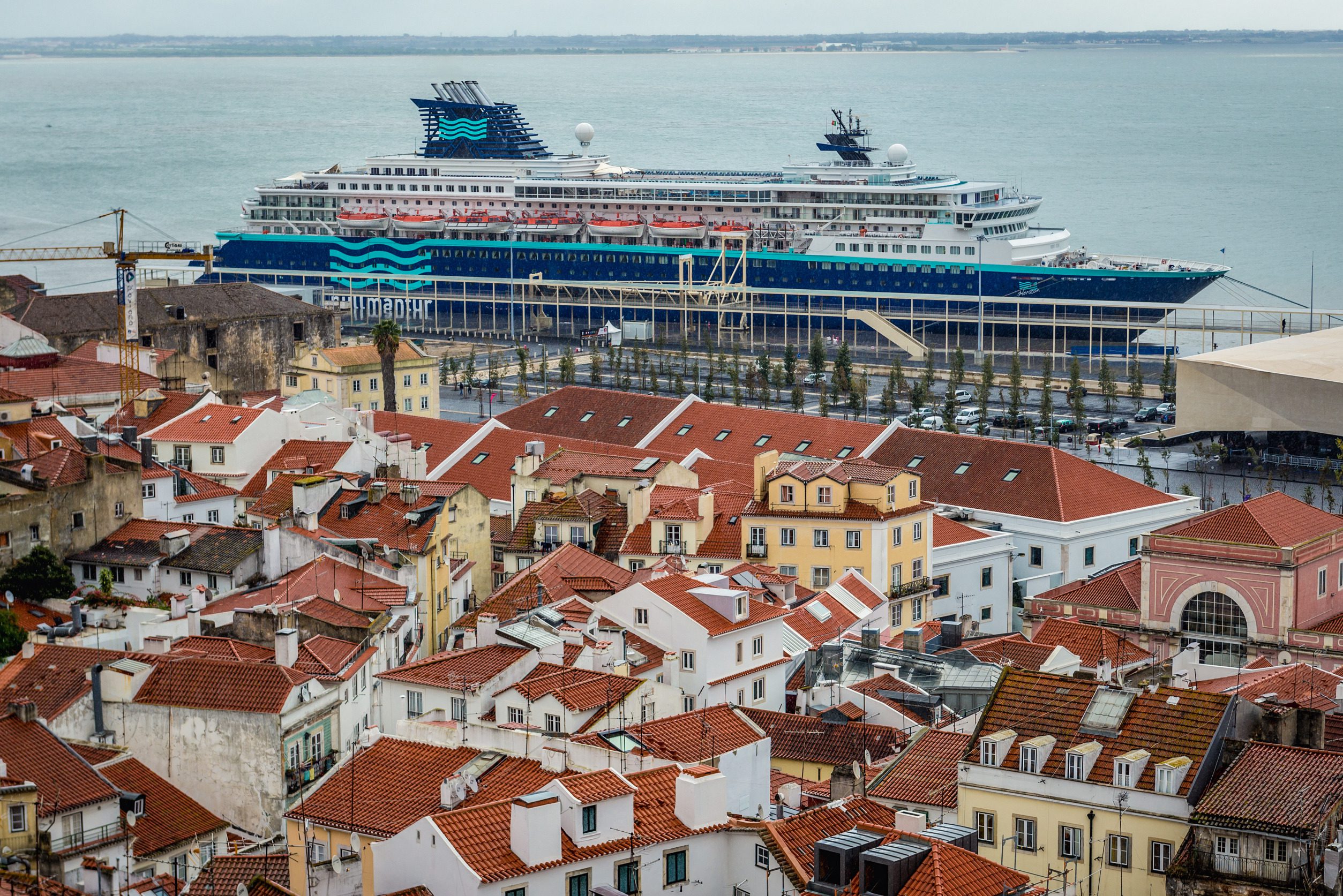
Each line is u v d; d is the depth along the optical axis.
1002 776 101.50
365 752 102.50
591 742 100.88
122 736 126.06
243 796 123.56
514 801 83.62
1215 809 93.00
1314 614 156.12
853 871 83.12
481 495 192.38
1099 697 103.50
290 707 124.19
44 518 177.50
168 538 177.12
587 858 84.81
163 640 135.50
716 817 89.81
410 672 127.31
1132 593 163.25
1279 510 159.75
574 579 164.88
